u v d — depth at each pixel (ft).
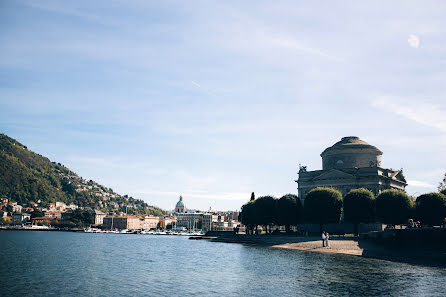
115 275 169.37
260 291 133.08
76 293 129.90
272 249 309.22
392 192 340.39
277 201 402.72
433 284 143.13
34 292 130.72
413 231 237.66
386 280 151.33
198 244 418.10
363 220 347.77
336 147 459.32
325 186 436.76
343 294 127.54
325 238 289.74
